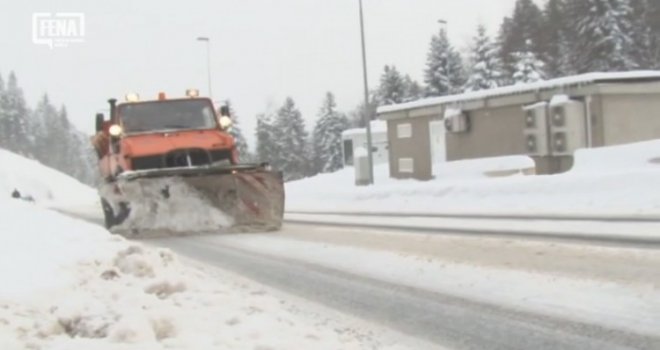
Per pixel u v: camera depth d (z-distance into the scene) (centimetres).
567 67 5984
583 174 1723
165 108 1485
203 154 1388
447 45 7300
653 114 2255
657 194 1410
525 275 746
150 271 749
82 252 866
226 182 1327
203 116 1495
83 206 3219
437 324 586
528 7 7025
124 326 505
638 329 530
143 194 1295
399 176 3188
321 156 9200
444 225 1273
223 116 1488
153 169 1330
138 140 1393
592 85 2186
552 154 2309
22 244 936
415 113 3031
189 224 1336
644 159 1850
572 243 934
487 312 613
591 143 2209
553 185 1692
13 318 544
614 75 2191
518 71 5778
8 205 1653
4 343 483
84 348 475
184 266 836
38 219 1296
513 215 1384
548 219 1253
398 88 8362
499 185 1847
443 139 2908
